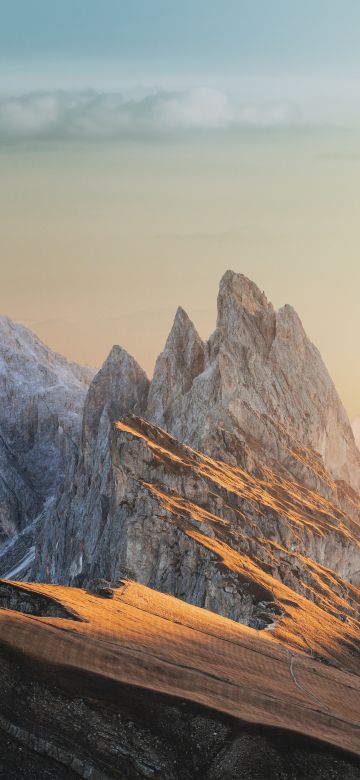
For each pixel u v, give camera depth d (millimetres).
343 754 123312
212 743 121375
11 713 117438
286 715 139500
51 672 125625
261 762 119250
